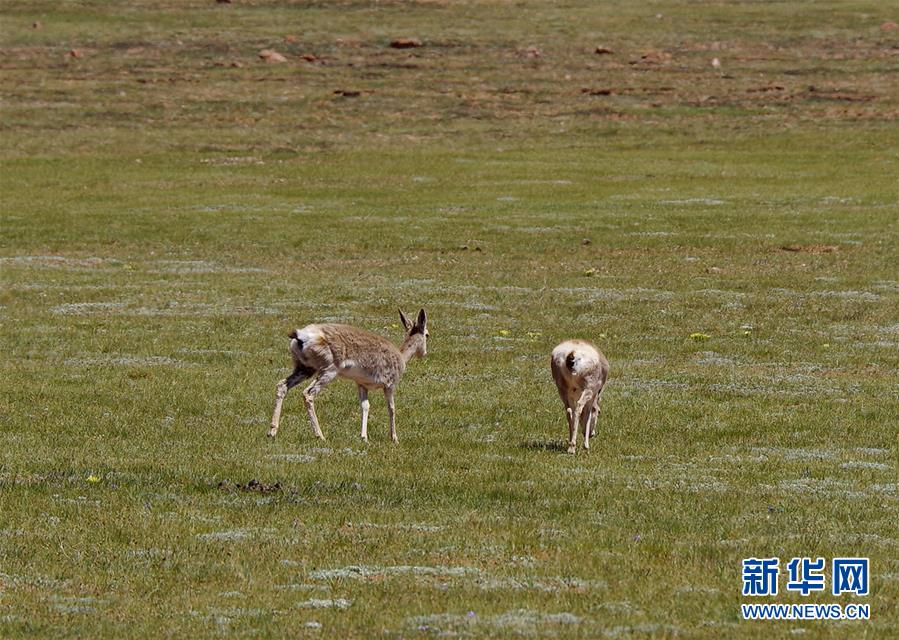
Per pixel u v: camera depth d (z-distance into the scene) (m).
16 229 64.44
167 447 24.95
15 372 33.38
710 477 23.16
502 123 110.00
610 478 22.88
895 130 102.94
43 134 102.81
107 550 17.81
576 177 84.75
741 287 48.59
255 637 14.52
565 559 17.75
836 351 37.44
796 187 79.00
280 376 33.44
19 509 19.78
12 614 15.20
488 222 66.81
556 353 24.73
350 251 58.91
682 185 80.75
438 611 15.52
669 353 37.22
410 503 20.80
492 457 24.64
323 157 94.38
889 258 55.28
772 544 18.72
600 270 53.09
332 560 17.52
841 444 26.41
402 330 40.47
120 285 49.47
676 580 16.95
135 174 86.19
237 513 19.83
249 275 52.31
